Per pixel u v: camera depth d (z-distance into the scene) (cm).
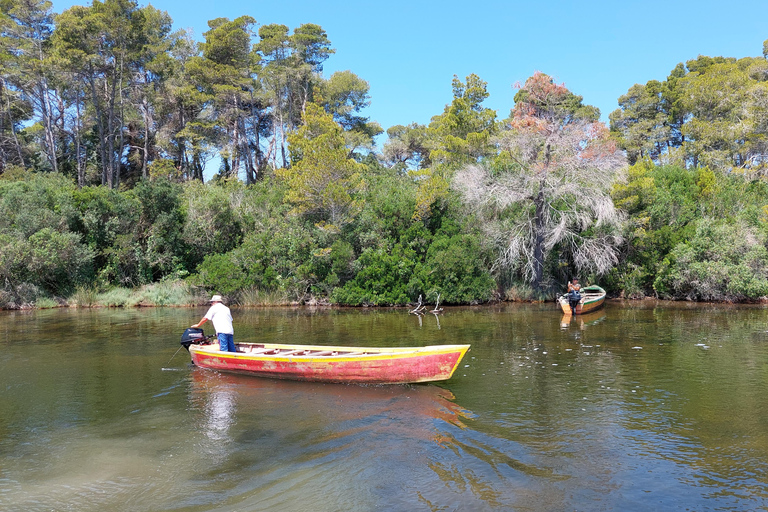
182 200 3091
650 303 2505
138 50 4097
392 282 2506
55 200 2842
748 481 569
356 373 991
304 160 2667
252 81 4388
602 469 602
